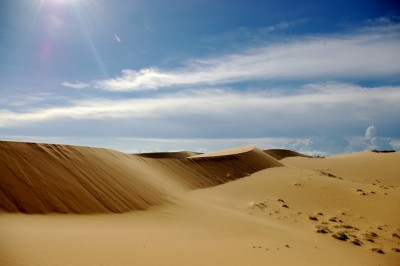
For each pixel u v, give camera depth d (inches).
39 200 621.9
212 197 1233.4
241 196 1327.5
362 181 2342.5
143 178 1047.6
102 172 879.1
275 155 4060.0
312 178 1728.6
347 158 3390.7
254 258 480.1
